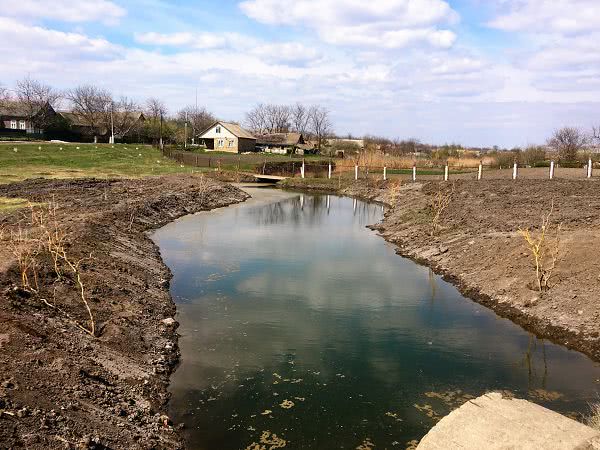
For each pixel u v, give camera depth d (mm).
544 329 11742
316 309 13188
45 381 7203
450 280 16156
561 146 52156
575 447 4590
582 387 9195
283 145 92938
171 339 10859
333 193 45281
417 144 103500
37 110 77562
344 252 20297
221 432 7613
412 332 11750
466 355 10539
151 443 6910
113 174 40781
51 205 21844
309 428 7766
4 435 5699
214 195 36000
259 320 12281
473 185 28906
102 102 85188
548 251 14484
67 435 6211
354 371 9703
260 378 9344
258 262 18156
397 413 8250
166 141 89438
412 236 22078
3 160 42375
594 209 19359
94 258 13789
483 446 4766
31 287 10227
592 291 12148
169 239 21828
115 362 8859
